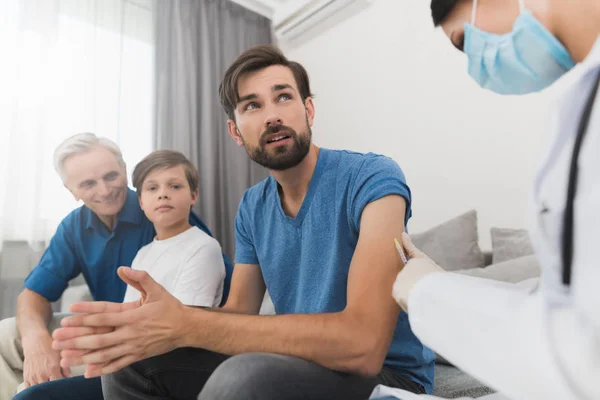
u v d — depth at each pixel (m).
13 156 1.64
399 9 2.02
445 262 1.38
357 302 0.58
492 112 1.61
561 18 0.45
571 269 0.25
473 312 0.32
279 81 0.86
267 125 0.85
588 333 0.24
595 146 0.25
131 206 1.58
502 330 0.29
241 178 2.40
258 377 0.43
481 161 1.64
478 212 1.64
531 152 1.48
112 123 1.96
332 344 0.52
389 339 0.57
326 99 2.38
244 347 0.53
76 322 0.53
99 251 1.51
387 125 2.03
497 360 0.29
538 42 0.52
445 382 0.88
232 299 0.97
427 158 1.84
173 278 1.20
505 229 1.37
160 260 1.26
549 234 0.28
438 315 0.36
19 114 1.67
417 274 0.44
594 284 0.23
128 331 0.52
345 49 2.29
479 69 0.77
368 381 0.56
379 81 2.09
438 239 1.44
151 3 2.20
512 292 0.31
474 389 0.79
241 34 2.56
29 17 1.74
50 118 1.75
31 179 1.67
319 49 2.45
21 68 1.70
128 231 1.56
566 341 0.25
